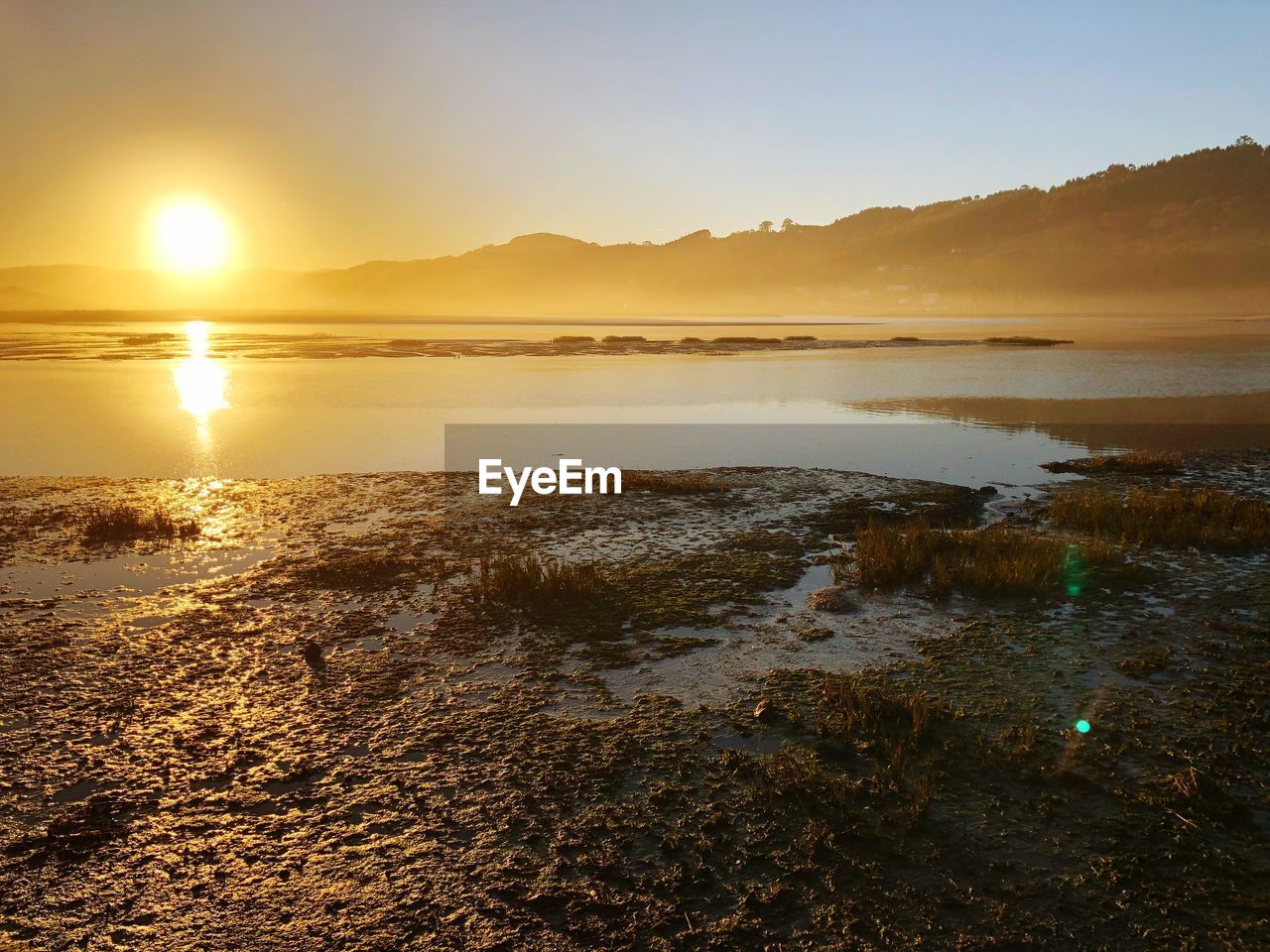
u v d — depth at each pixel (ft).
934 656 27.55
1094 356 157.89
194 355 173.27
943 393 103.55
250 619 31.32
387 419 84.48
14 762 21.65
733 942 15.44
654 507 48.24
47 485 55.31
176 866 17.71
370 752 22.07
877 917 15.96
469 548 40.29
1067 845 17.93
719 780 20.49
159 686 25.85
